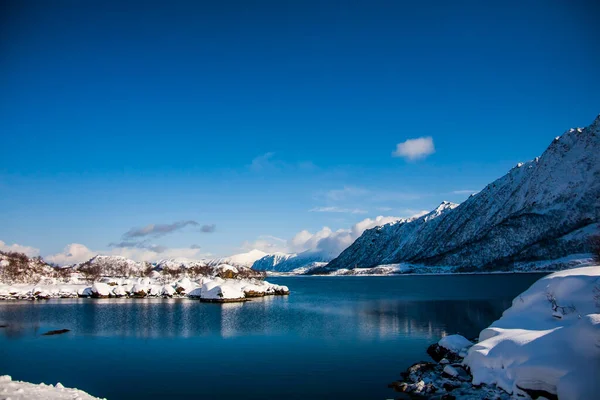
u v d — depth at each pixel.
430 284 161.50
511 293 99.88
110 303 86.00
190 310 71.62
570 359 20.39
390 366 30.94
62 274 159.50
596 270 30.53
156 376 29.20
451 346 31.69
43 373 30.27
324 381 27.53
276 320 57.06
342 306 76.94
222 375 29.23
